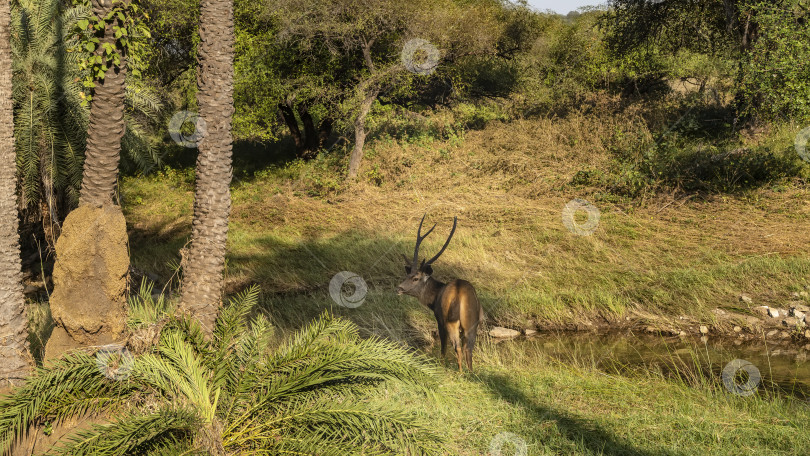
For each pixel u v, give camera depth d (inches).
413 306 347.3
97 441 120.1
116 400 140.9
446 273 401.1
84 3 158.2
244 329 164.1
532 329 325.7
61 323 146.8
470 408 184.2
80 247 145.0
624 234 445.1
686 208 482.9
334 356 142.7
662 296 342.0
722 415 180.9
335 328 157.6
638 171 539.2
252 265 435.8
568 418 175.9
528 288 368.5
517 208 522.3
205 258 173.3
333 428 139.9
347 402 141.6
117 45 153.9
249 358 151.6
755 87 492.1
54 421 135.1
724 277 356.5
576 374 235.5
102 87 152.2
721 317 318.3
